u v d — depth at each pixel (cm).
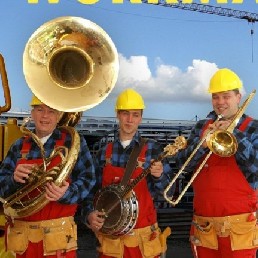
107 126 1233
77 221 874
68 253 344
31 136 336
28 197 337
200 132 380
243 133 348
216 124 339
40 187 330
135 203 361
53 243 336
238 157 358
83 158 354
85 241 815
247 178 361
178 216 942
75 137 333
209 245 366
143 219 372
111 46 355
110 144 391
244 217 359
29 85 336
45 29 346
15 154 354
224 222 359
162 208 995
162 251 382
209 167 365
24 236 340
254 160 346
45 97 337
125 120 382
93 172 354
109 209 364
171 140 1295
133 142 384
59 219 342
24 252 341
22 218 343
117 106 386
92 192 386
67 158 320
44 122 343
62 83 344
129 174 367
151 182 379
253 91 346
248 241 357
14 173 327
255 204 364
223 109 359
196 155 360
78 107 341
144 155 375
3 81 394
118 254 368
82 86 346
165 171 372
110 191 365
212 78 368
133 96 385
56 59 345
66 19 350
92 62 348
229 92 357
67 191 335
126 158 382
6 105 396
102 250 374
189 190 1057
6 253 414
